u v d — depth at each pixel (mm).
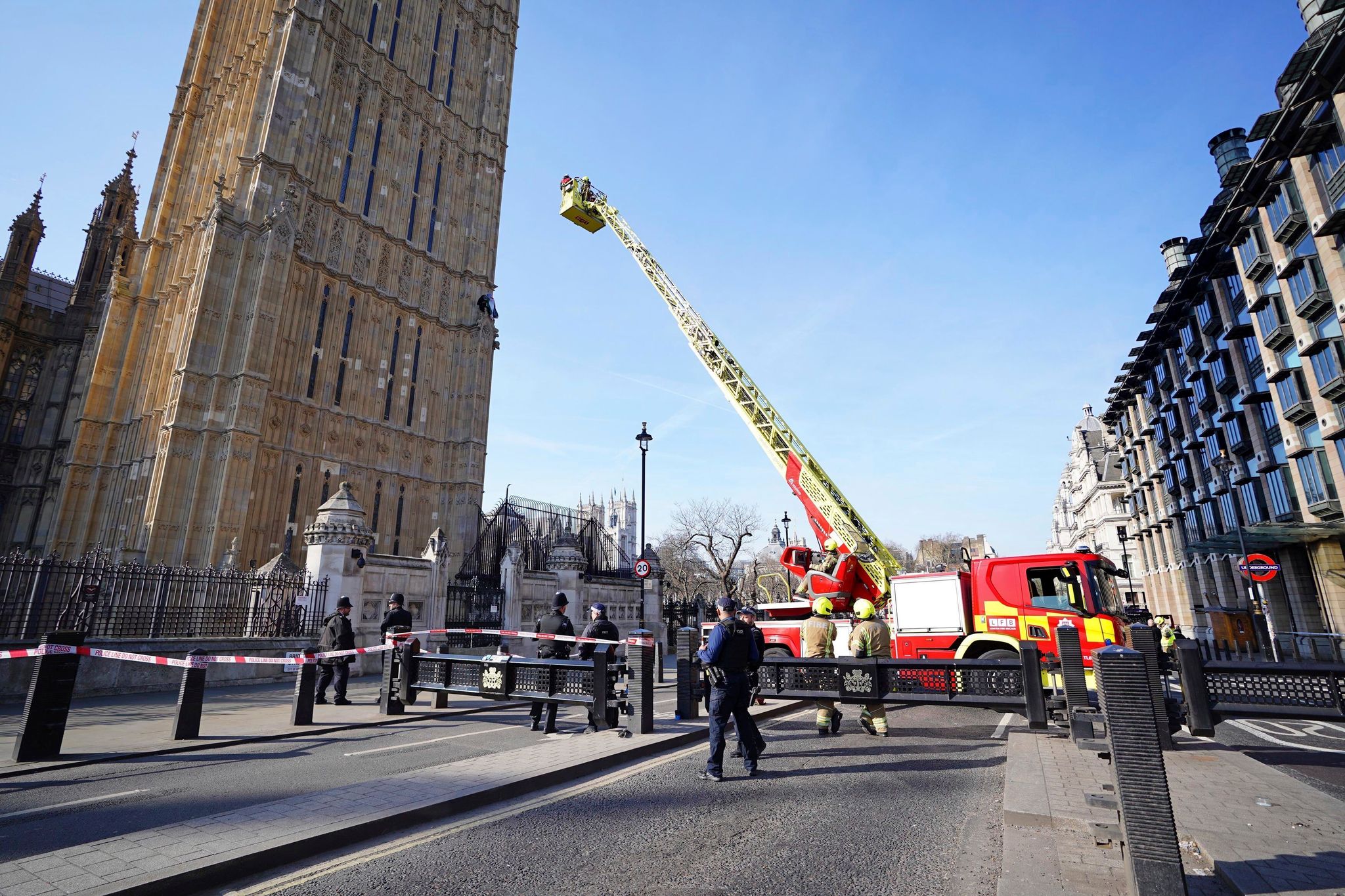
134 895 3820
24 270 47156
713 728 7031
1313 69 22016
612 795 6324
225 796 6191
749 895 4000
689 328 22469
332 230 35344
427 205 41656
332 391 34312
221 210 31672
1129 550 72188
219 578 15758
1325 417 25219
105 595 13789
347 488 19172
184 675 9039
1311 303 24844
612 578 29016
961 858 4602
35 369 46688
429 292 41031
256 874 4367
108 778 6953
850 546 16422
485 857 4660
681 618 32500
